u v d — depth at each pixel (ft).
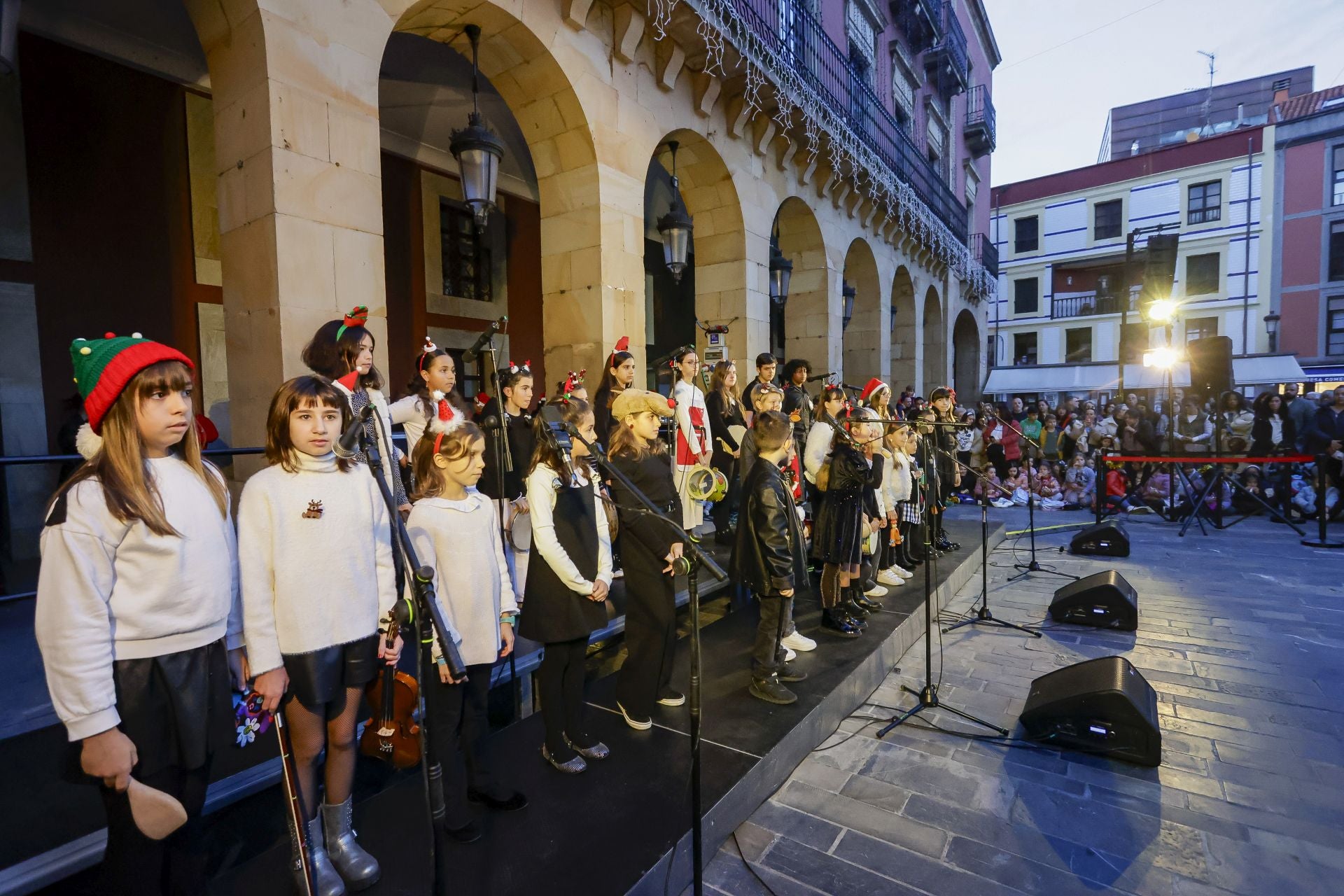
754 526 10.55
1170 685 13.07
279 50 12.13
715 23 21.52
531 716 10.27
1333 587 19.45
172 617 5.16
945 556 20.99
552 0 17.90
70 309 16.70
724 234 27.35
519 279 30.91
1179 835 8.46
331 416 6.19
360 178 13.51
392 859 6.91
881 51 45.09
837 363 35.04
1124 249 78.89
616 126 20.36
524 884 6.50
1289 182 69.67
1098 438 35.65
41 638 4.66
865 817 8.87
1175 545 25.84
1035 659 14.48
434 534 7.27
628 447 9.60
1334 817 8.83
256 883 6.51
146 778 5.07
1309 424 30.12
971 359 67.67
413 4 14.62
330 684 6.18
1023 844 8.32
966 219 64.85
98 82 17.10
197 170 19.02
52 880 7.15
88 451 5.24
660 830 7.38
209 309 19.26
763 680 10.80
